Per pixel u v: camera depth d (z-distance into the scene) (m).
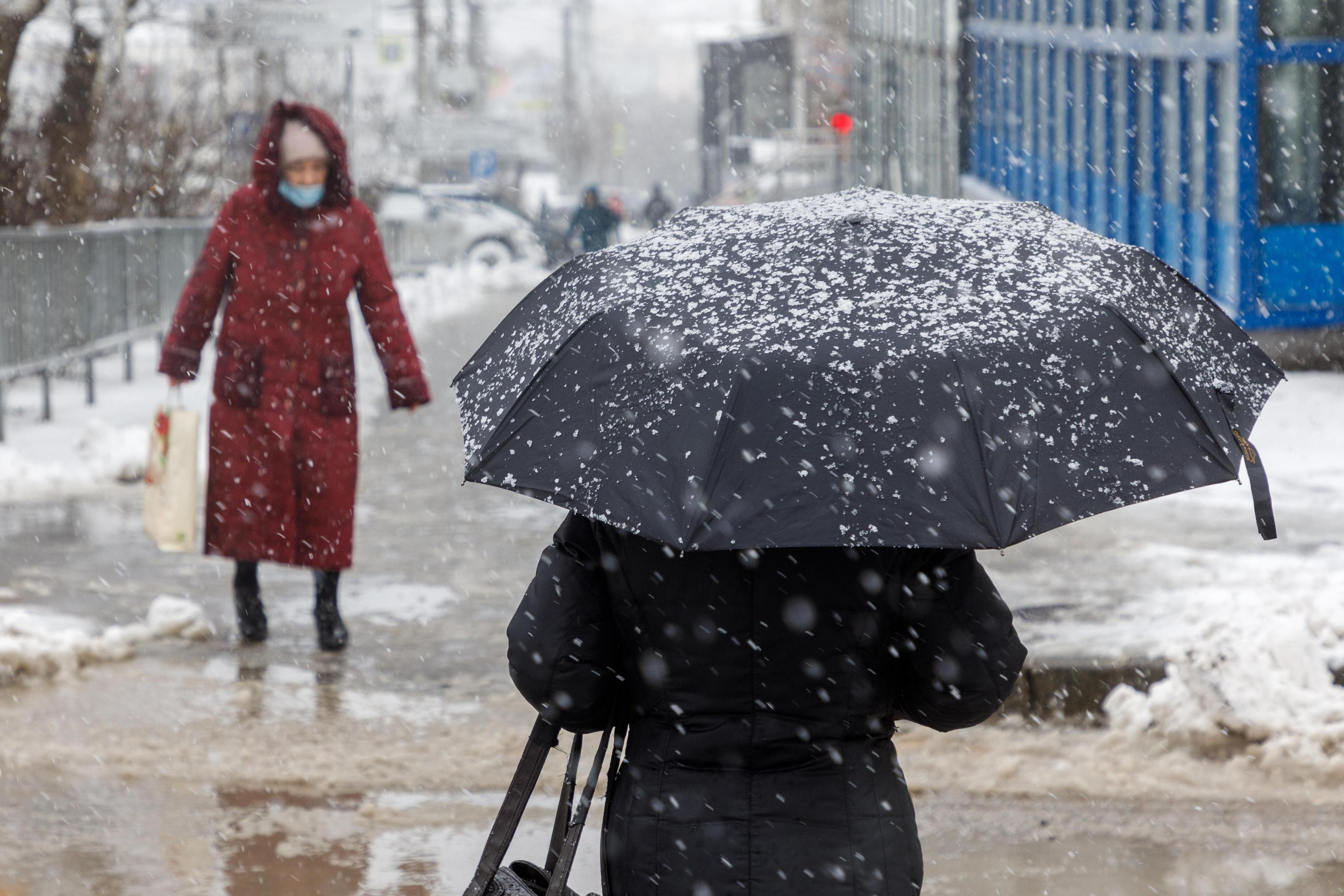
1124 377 3.14
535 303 3.69
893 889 3.24
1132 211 20.28
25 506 11.51
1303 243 16.83
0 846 5.64
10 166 18.33
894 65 39.38
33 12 18.33
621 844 3.32
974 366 3.05
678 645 3.27
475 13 80.25
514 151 62.91
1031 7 25.56
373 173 41.50
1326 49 16.45
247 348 7.77
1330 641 6.83
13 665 7.46
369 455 13.95
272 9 33.38
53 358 15.04
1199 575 8.78
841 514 2.93
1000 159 28.30
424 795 6.17
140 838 5.73
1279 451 12.89
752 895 3.20
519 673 3.42
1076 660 6.90
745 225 3.50
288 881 5.38
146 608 8.80
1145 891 5.22
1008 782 6.19
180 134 22.61
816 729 3.27
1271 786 6.09
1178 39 18.05
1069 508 2.95
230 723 6.92
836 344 3.09
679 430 3.07
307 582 9.50
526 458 3.27
